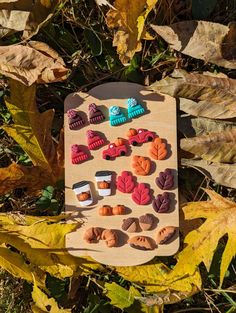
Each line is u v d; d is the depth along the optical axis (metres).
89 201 0.34
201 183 0.36
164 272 0.35
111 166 0.34
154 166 0.34
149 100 0.34
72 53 0.36
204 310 0.37
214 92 0.33
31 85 0.33
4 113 0.36
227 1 0.36
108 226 0.34
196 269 0.35
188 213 0.34
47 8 0.33
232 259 0.36
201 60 0.36
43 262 0.34
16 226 0.34
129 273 0.35
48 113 0.34
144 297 0.35
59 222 0.35
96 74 0.36
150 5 0.32
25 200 0.37
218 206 0.34
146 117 0.34
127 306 0.36
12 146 0.36
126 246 0.34
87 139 0.34
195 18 0.35
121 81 0.36
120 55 0.33
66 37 0.36
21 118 0.34
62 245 0.34
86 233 0.34
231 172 0.34
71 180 0.34
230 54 0.34
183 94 0.33
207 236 0.33
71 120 0.34
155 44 0.36
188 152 0.35
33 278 0.34
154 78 0.36
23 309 0.37
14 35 0.35
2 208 0.37
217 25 0.33
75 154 0.34
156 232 0.34
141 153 0.34
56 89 0.36
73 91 0.36
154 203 0.34
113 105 0.34
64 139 0.34
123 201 0.34
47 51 0.33
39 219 0.35
